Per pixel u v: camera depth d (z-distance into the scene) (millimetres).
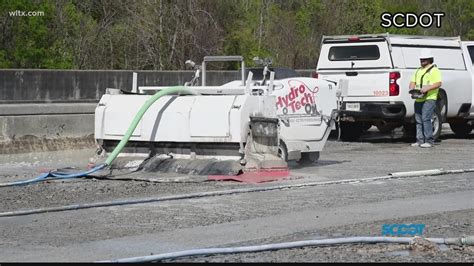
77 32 68625
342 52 48031
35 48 63688
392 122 47094
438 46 48875
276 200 25641
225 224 21812
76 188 27875
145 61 70625
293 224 21859
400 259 18188
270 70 36781
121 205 24688
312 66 86688
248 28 79875
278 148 31391
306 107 34062
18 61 62969
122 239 19891
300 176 31281
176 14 71500
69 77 52500
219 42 73938
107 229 21141
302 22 90125
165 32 71312
